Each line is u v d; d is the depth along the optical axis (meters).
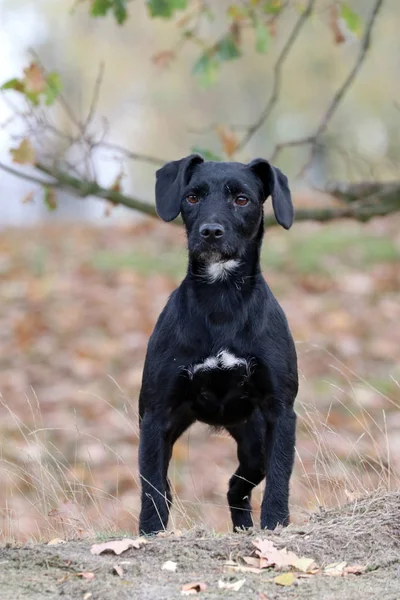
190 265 7.25
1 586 5.44
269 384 7.12
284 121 52.06
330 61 44.50
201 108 50.66
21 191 47.25
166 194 7.54
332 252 21.73
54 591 5.38
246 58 44.44
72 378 15.72
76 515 8.20
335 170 46.00
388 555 6.00
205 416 7.48
